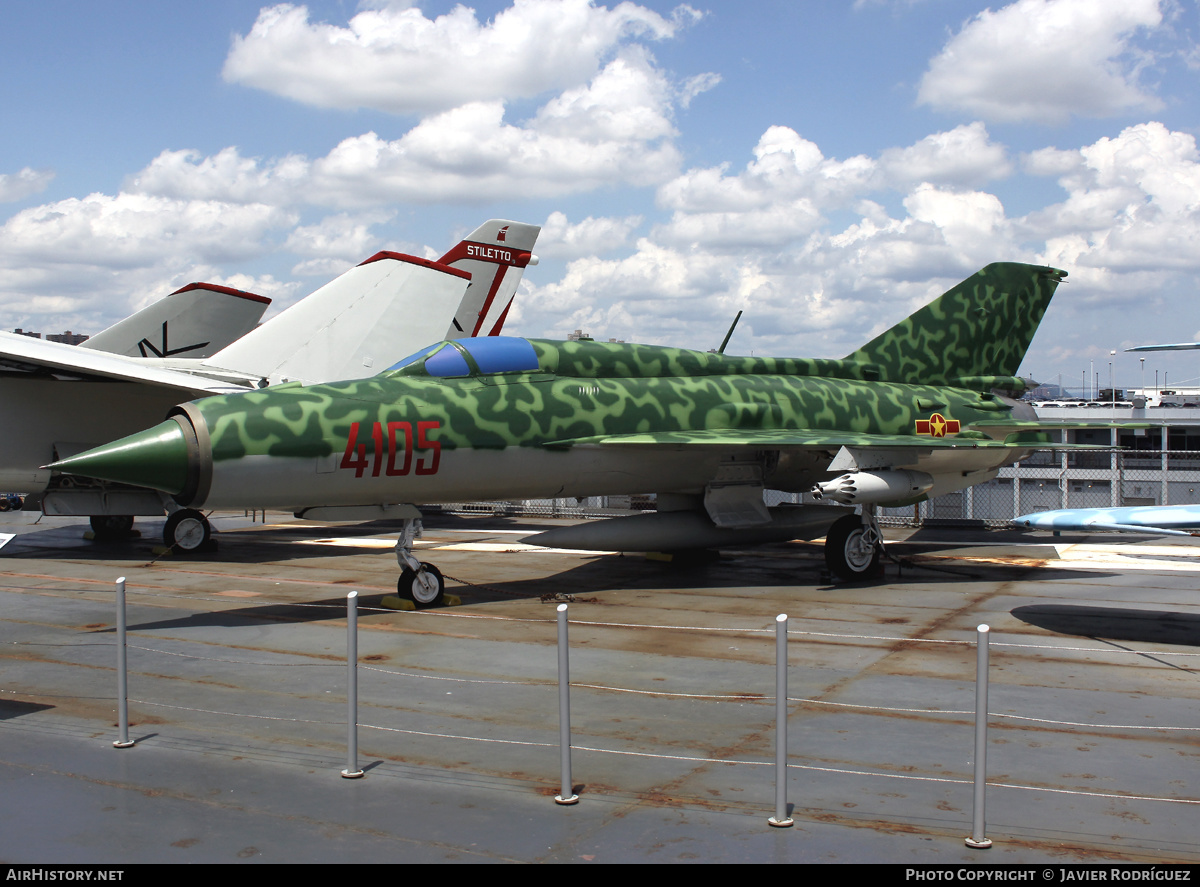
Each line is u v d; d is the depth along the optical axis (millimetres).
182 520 17250
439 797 5371
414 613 11164
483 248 23406
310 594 12641
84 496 16844
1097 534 19812
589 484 12906
